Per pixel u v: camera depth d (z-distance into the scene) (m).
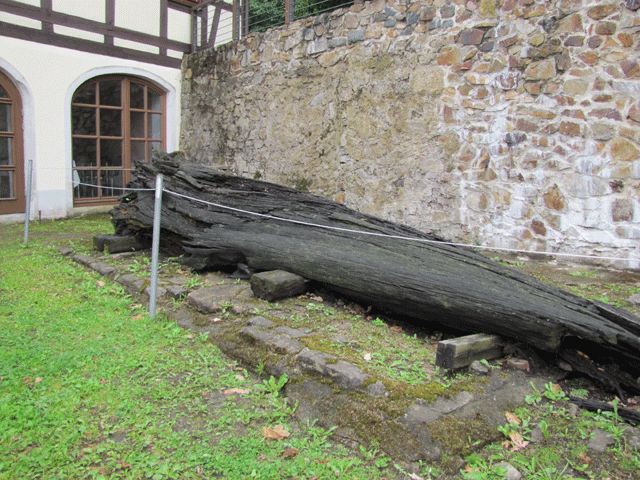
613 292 4.14
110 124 9.02
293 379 2.66
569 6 5.00
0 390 2.61
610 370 2.68
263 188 4.72
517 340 2.84
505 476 2.01
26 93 7.81
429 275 3.14
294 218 4.23
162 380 2.76
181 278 4.34
